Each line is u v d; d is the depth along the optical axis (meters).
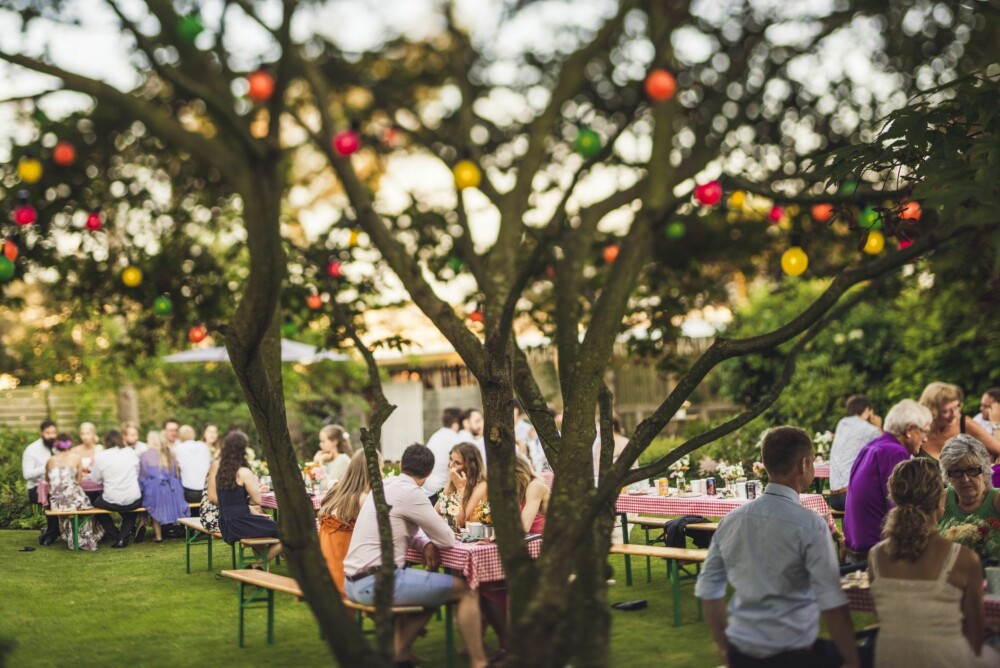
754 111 12.75
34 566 10.59
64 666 6.52
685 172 11.82
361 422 21.66
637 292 11.30
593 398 4.41
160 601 8.56
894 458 6.46
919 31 12.47
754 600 4.36
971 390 13.64
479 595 6.18
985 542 5.07
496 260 6.99
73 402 20.02
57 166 10.29
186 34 4.82
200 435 19.03
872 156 5.05
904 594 4.20
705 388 18.39
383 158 13.59
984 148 4.19
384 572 4.16
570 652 3.72
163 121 4.34
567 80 9.13
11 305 10.66
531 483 7.05
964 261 6.78
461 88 11.76
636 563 9.52
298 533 3.99
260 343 4.06
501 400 4.43
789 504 4.39
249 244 3.84
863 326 15.48
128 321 11.96
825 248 12.11
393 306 9.95
